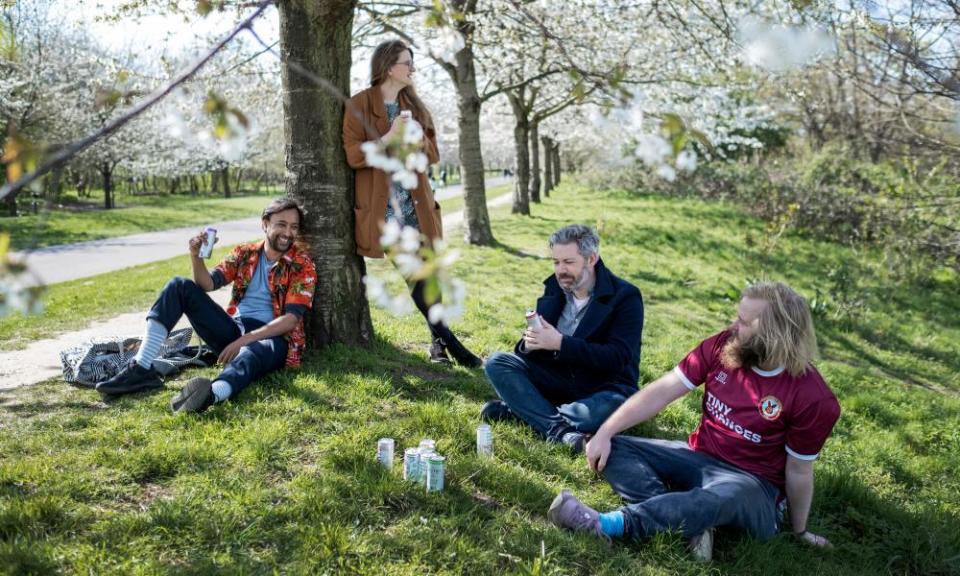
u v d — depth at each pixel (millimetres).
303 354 5125
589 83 2061
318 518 3018
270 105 14602
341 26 4938
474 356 5551
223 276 4785
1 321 7148
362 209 5176
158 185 64062
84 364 4695
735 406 3352
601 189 34188
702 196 27547
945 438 5855
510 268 11680
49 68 23375
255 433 3777
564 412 4164
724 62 12320
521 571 2783
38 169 1678
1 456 3537
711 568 3014
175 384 4590
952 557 3451
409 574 2705
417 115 5121
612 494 3609
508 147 42062
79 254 16906
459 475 3537
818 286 13812
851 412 6199
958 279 15383
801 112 24922
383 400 4508
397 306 2271
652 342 7715
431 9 2570
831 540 3551
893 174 16984
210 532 2881
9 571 2506
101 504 3102
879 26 8695
